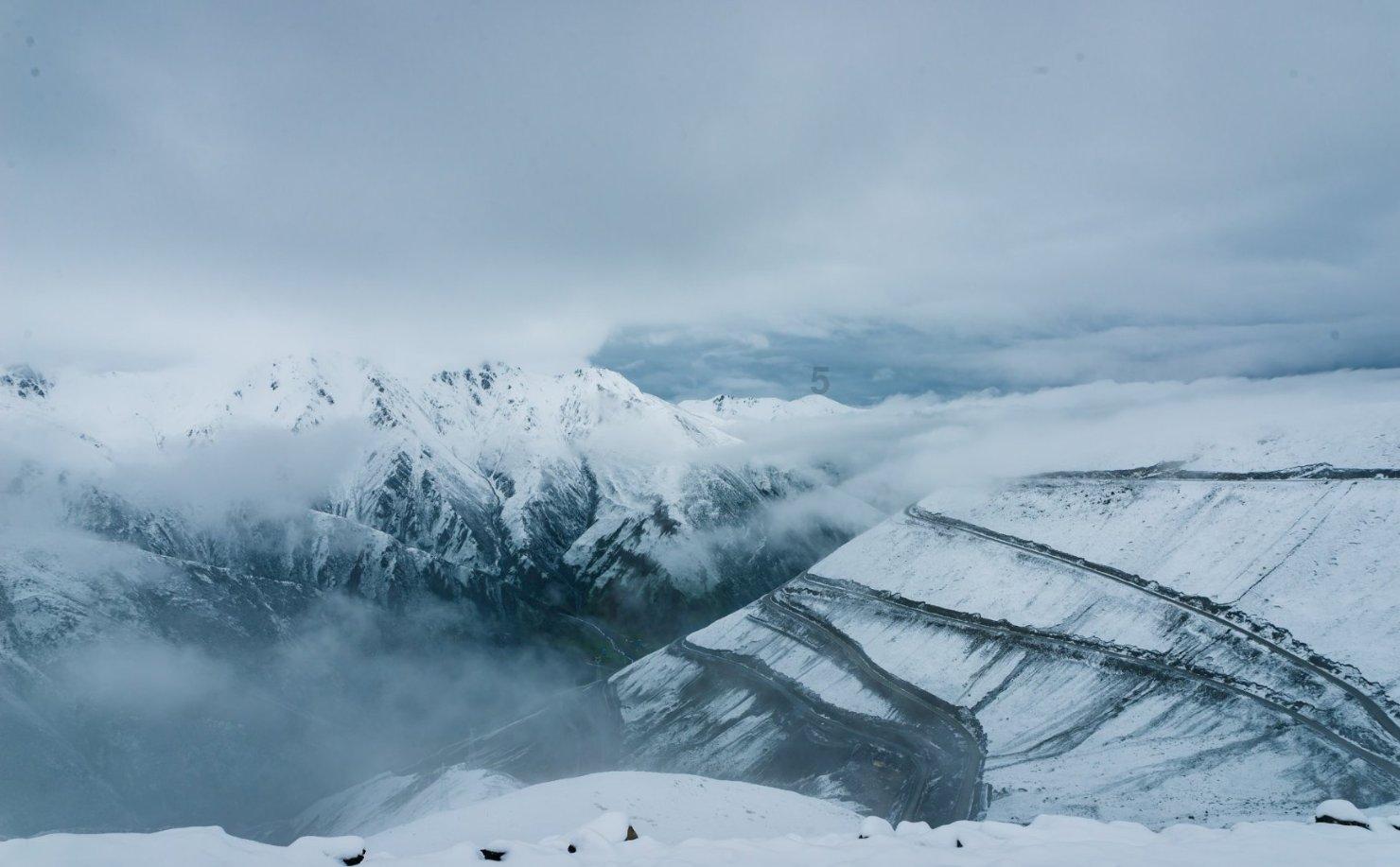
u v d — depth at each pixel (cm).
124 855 1009
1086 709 10494
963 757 10181
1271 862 1164
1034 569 14425
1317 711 8662
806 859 1246
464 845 1280
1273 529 12281
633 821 4897
